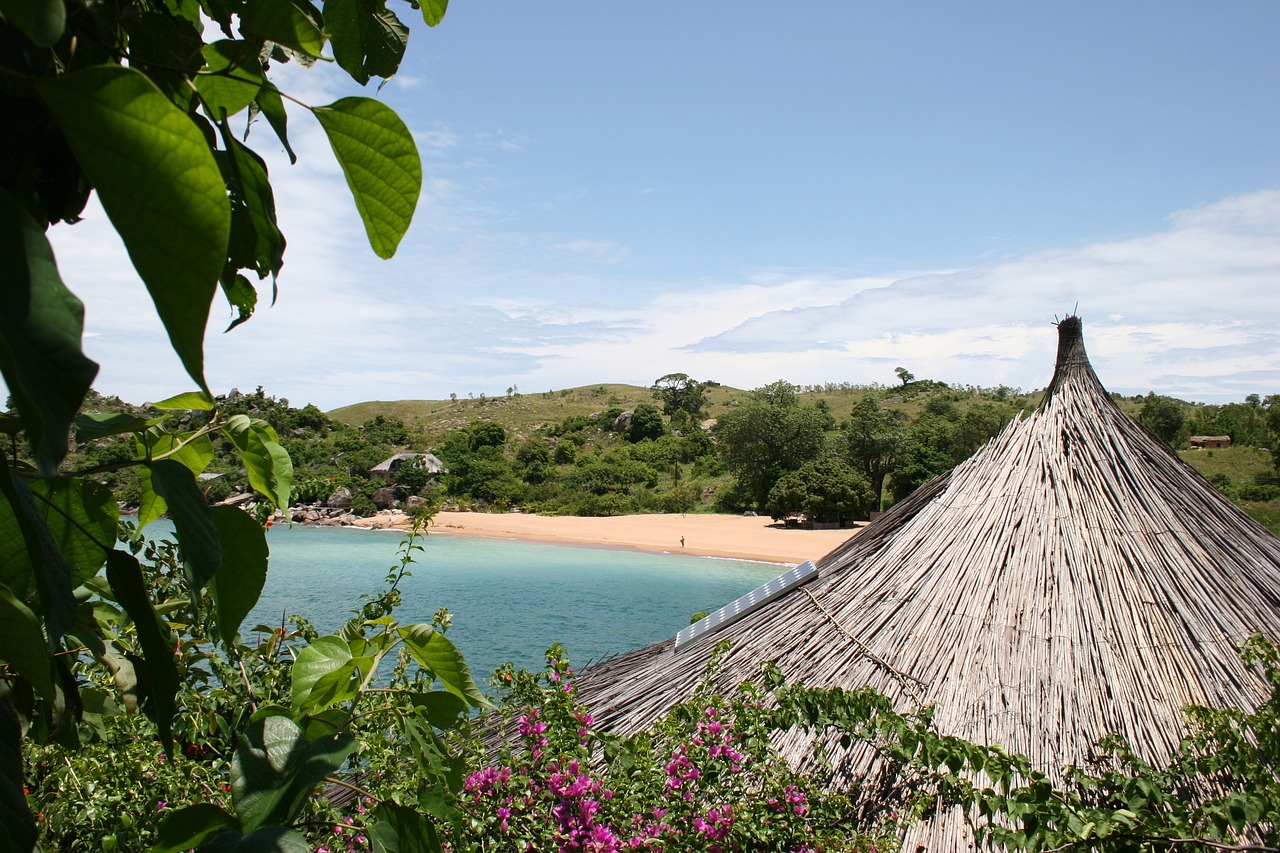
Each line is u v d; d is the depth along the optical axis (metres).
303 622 4.27
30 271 0.63
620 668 8.52
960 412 95.62
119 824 3.06
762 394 66.31
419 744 1.66
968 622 6.85
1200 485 8.05
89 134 0.67
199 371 0.69
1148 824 4.31
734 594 33.12
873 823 5.56
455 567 39.03
